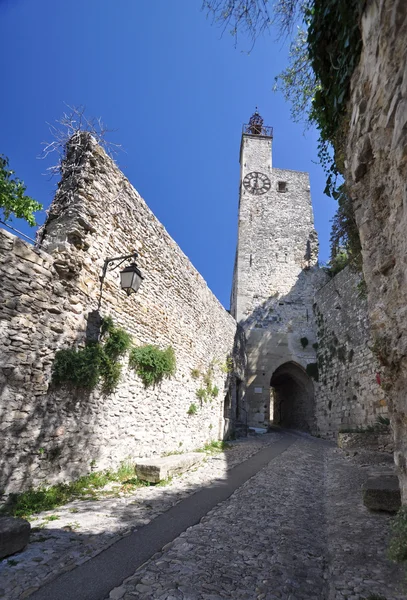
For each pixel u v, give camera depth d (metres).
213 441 12.59
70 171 6.42
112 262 6.88
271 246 22.84
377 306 3.14
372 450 9.75
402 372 2.78
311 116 6.15
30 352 4.85
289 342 20.41
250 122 27.56
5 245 4.70
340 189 6.18
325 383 17.28
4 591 2.61
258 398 19.53
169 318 9.41
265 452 11.12
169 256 9.70
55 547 3.37
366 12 3.12
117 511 4.56
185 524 4.26
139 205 8.17
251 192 24.22
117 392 6.72
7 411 4.46
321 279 21.91
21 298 4.81
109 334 6.55
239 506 5.14
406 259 2.53
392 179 2.76
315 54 4.36
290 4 3.95
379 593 2.60
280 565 3.28
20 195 8.17
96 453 6.00
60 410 5.27
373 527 4.03
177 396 9.55
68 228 5.86
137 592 2.67
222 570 3.11
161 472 6.25
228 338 16.16
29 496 4.52
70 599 2.56
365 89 3.27
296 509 5.14
